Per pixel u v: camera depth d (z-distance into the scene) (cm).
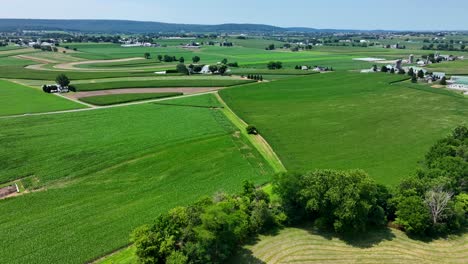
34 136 8638
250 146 8356
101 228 5062
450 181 5141
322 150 7975
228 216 4228
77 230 5016
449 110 11244
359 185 4788
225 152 7931
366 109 11475
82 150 7812
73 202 5781
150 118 10450
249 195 5216
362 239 4694
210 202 4684
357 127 9625
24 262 4378
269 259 4334
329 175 5000
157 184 6431
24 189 6172
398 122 10056
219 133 9144
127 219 5288
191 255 4000
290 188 5019
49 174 6694
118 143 8275
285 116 10706
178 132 9156
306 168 6994
